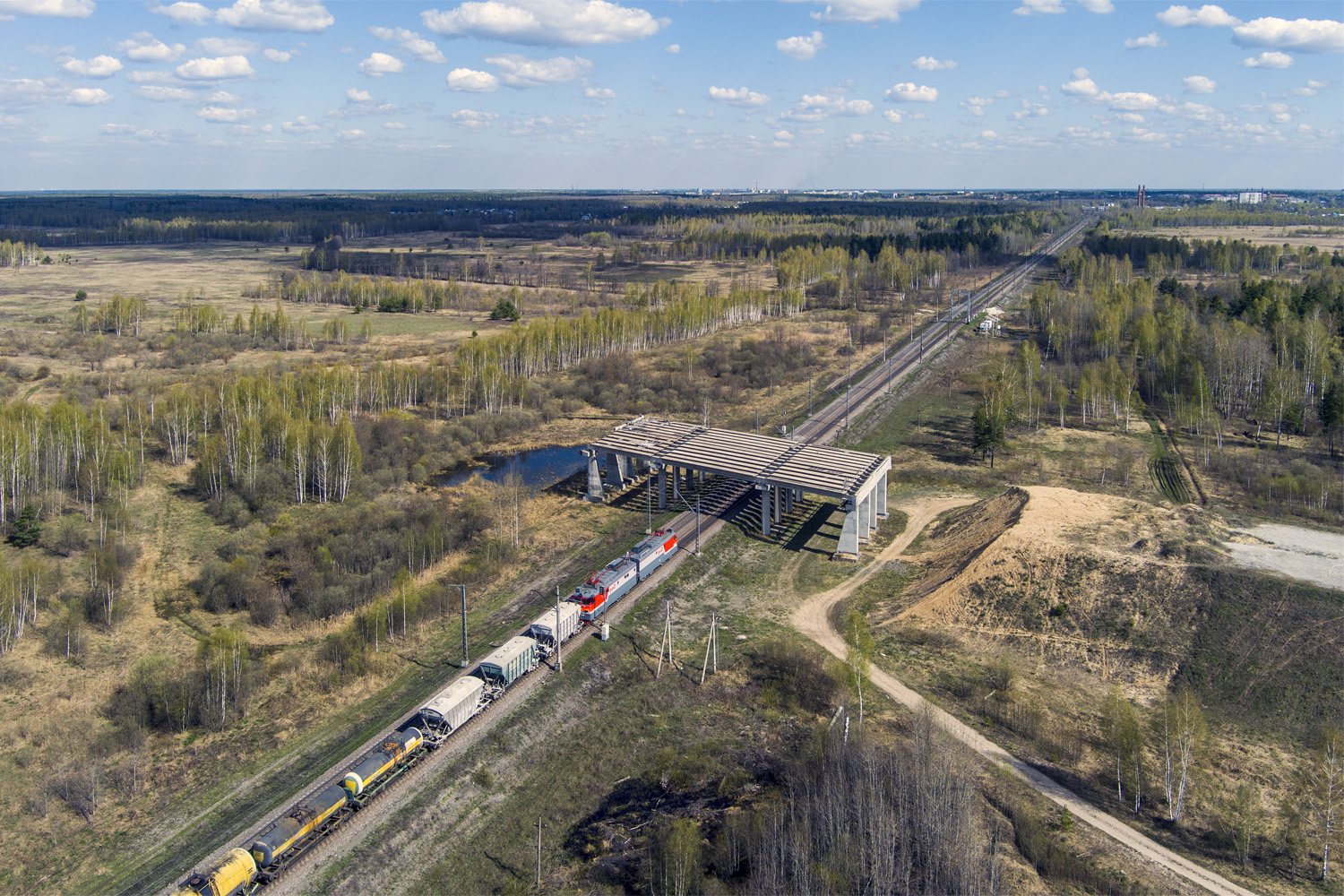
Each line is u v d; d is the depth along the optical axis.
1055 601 93.94
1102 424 172.75
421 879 62.22
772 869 55.66
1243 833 62.12
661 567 110.69
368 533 116.75
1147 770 70.56
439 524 115.56
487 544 118.56
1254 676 80.81
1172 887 57.97
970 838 57.66
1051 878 58.12
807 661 86.56
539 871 62.06
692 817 65.50
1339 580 89.81
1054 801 67.06
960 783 62.78
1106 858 60.50
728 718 79.56
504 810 69.12
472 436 165.00
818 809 60.12
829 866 55.53
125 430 148.25
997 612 95.12
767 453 131.62
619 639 93.56
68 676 86.56
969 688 83.31
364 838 65.44
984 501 124.50
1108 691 82.75
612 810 68.44
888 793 61.59
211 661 81.44
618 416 184.50
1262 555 96.94
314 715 80.62
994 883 54.78
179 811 68.62
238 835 65.38
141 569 109.81
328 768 72.88
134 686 82.62
